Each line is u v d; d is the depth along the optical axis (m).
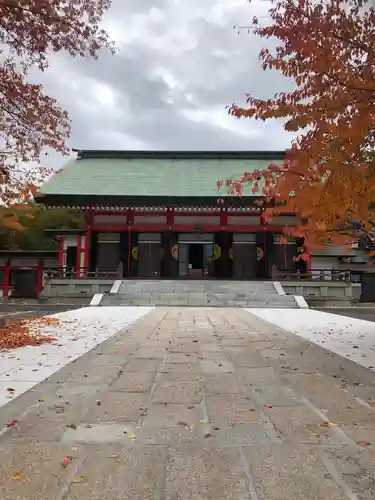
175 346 7.66
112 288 23.91
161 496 2.37
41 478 2.57
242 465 2.76
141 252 30.77
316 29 5.12
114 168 35.19
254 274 30.25
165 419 3.66
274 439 3.21
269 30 5.45
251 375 5.38
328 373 5.52
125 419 3.65
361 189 5.45
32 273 30.03
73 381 5.01
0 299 26.77
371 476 2.61
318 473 2.65
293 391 4.62
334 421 3.63
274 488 2.46
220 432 3.35
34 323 11.22
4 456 2.88
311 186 6.25
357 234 8.00
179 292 23.64
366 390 4.68
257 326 11.17
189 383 4.94
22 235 41.97
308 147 5.34
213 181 31.95
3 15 6.80
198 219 30.48
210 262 31.73
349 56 5.16
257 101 6.03
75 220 46.91
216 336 9.09
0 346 7.44
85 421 3.60
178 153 38.09
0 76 8.30
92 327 10.67
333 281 24.36
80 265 30.58
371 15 4.97
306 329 10.57
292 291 24.44
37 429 3.40
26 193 9.91
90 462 2.79
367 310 18.75
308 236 7.76
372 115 4.71
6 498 2.34
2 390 4.59
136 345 7.76
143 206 29.14
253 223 30.27
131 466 2.73
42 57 7.89
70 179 32.06
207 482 2.53
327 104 4.93
